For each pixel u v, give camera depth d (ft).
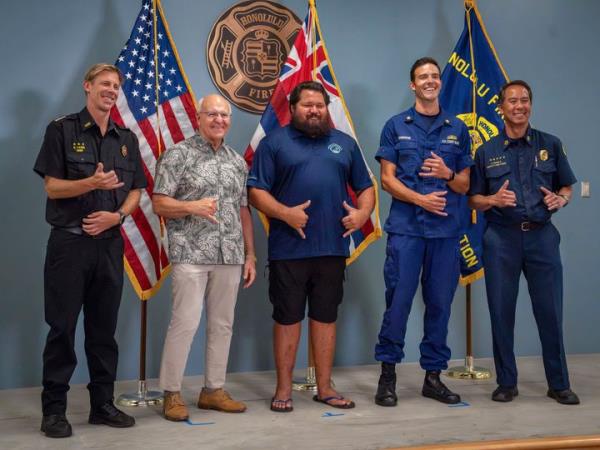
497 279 10.94
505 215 10.89
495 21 14.39
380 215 13.73
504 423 9.54
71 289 8.92
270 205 10.27
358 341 13.60
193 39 12.67
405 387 11.77
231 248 10.05
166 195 9.86
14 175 11.77
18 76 11.78
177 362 9.89
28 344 11.82
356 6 13.62
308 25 12.38
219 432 9.12
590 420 9.70
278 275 10.39
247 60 12.95
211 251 9.88
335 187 10.42
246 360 12.96
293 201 10.34
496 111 13.19
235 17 12.89
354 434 9.01
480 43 13.34
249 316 12.97
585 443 8.78
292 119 10.61
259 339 13.03
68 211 8.93
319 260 10.43
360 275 13.62
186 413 9.75
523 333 14.57
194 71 12.68
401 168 10.94
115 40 12.28
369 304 13.66
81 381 12.10
